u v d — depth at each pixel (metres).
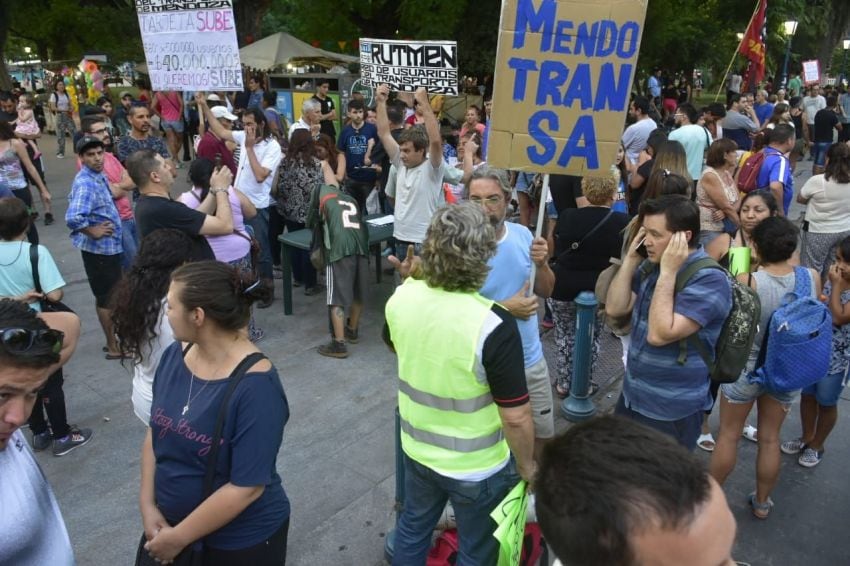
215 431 1.98
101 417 4.51
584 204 5.59
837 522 3.44
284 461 3.99
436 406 2.22
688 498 0.88
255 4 22.48
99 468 3.94
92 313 6.38
